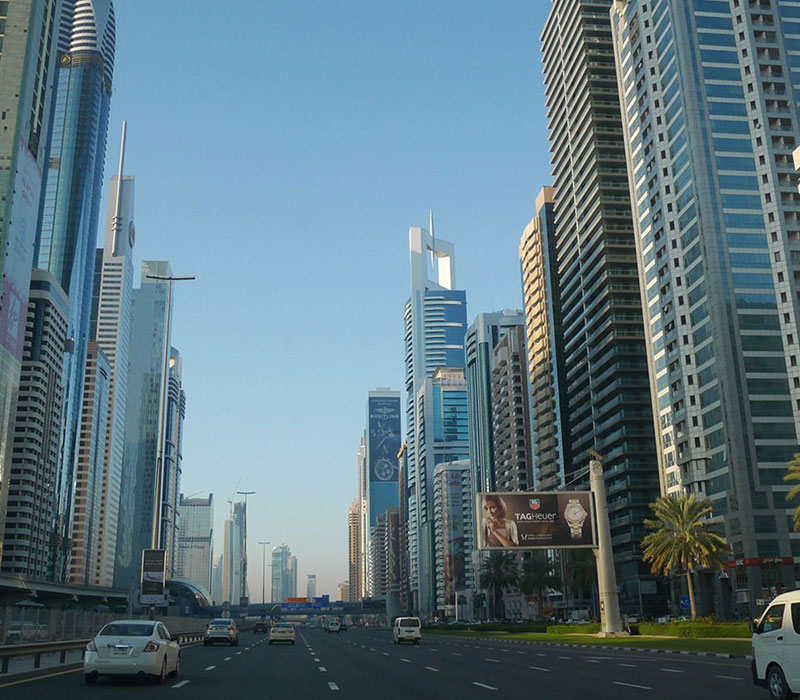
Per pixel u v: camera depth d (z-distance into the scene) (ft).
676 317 428.15
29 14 602.85
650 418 490.49
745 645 155.74
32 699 62.44
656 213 453.58
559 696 65.82
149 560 235.40
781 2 450.30
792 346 395.75
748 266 406.41
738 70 437.58
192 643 217.36
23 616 110.01
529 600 630.33
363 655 146.20
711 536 297.33
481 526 241.35
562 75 615.16
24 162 591.37
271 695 67.21
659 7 463.42
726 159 422.00
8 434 587.27
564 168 607.78
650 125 464.65
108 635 78.95
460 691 71.00
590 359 545.85
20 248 590.14
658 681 81.05
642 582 460.55
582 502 246.88
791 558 367.25
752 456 379.35
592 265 547.08
